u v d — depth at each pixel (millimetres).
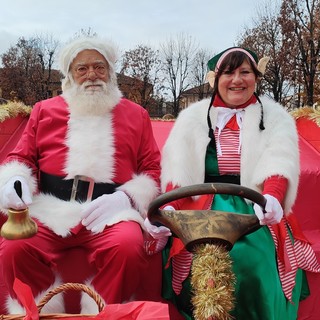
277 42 21812
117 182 2373
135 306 1564
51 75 30016
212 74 2506
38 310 1604
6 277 2053
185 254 2139
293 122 2355
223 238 1573
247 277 1974
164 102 32469
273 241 2113
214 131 2346
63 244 2211
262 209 1633
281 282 2068
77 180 2314
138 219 2197
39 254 2066
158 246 2162
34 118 2514
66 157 2350
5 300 2221
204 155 2287
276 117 2307
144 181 2359
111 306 1566
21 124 3797
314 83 20359
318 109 3328
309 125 3445
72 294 2135
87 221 2150
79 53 2486
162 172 2326
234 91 2326
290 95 22438
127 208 2236
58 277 2141
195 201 2205
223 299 1528
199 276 1571
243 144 2264
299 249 2211
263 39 22312
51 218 2193
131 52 30672
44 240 2148
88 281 2129
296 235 2234
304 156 3127
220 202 2197
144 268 2105
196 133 2326
